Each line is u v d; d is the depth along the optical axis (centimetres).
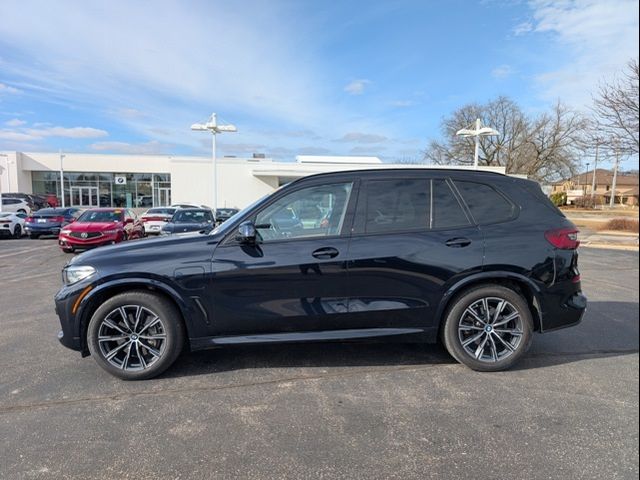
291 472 253
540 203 414
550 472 252
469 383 371
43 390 357
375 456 268
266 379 379
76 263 377
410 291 386
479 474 250
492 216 403
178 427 301
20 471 252
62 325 374
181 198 3622
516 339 396
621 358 429
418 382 373
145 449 275
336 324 385
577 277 407
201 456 268
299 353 438
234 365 409
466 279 388
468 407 329
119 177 4303
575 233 409
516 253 391
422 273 385
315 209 392
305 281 377
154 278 367
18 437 287
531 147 4888
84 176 4259
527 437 288
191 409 326
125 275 365
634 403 336
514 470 254
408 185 402
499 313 396
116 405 332
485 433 293
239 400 340
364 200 395
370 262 380
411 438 287
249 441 284
